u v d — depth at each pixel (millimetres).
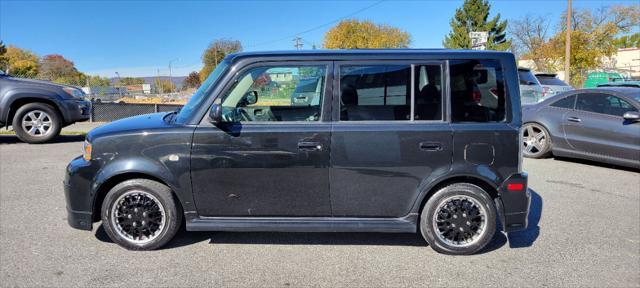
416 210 3627
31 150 8281
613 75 30922
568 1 26266
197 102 3668
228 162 3545
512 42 50625
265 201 3605
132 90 27906
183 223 4352
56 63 47000
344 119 3576
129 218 3664
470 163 3562
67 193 3662
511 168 3590
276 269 3426
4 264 3424
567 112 7551
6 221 4383
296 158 3539
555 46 38750
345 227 3617
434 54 3621
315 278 3287
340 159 3543
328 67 3594
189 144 3533
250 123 3570
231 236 4082
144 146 3551
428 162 3555
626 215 4793
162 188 3623
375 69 3592
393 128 3537
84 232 4117
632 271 3445
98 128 3828
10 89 8648
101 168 3564
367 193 3592
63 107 9055
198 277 3271
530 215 4789
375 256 3693
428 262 3584
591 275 3377
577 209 5000
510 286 3191
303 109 3605
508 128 3574
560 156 7934
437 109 3594
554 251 3820
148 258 3578
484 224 3660
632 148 6652
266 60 3611
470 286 3189
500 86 3613
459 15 54094
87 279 3205
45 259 3525
